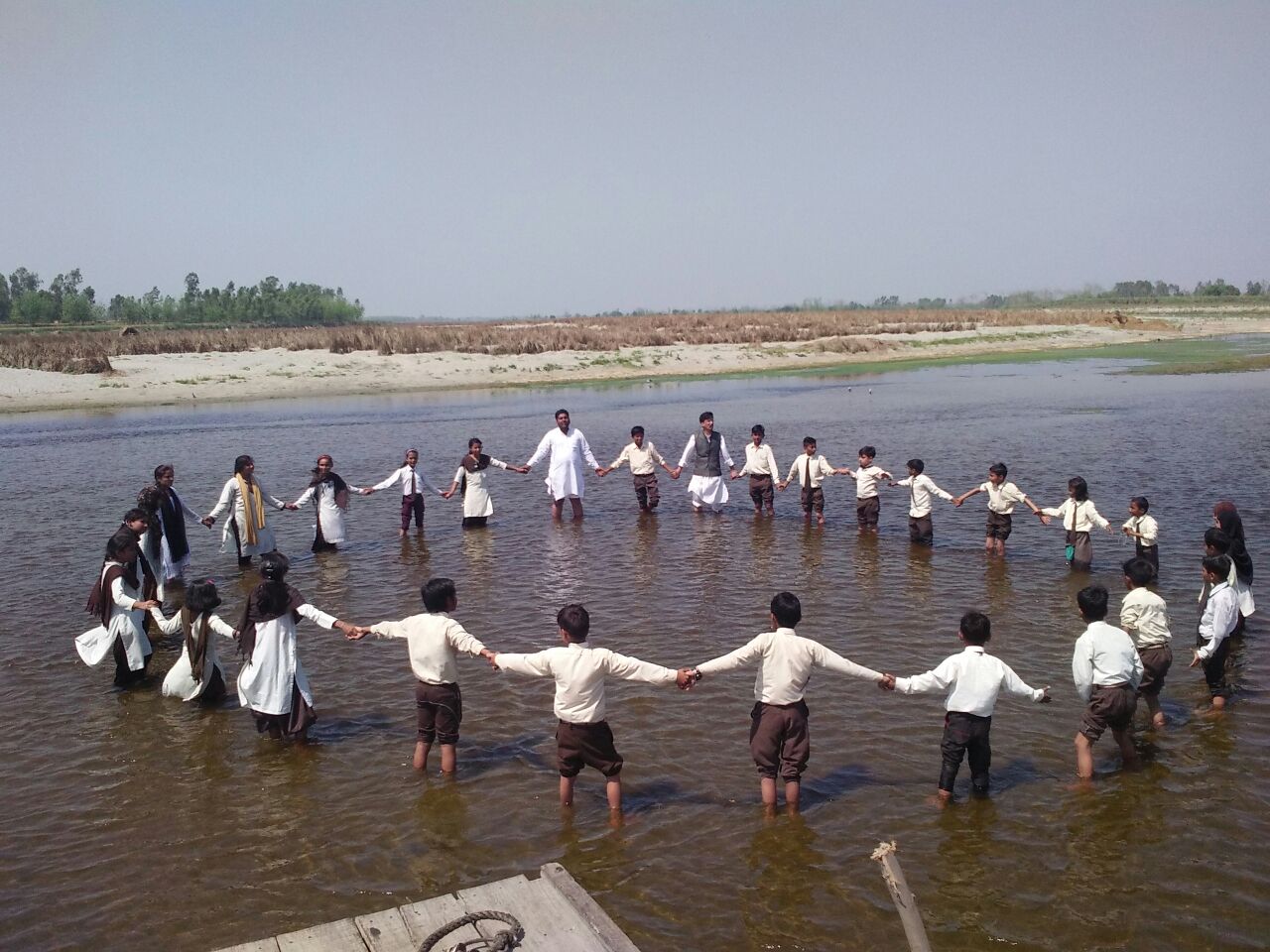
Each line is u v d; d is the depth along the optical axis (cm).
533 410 3575
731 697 860
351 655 988
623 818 657
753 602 1139
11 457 2461
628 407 3628
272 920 549
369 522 1670
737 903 559
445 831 643
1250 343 6438
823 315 9575
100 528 1606
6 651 1009
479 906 457
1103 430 2575
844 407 3450
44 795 699
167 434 2925
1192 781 684
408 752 766
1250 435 2389
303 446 2620
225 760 755
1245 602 927
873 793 683
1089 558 1234
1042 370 5009
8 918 553
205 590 851
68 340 5112
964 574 1241
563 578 1265
